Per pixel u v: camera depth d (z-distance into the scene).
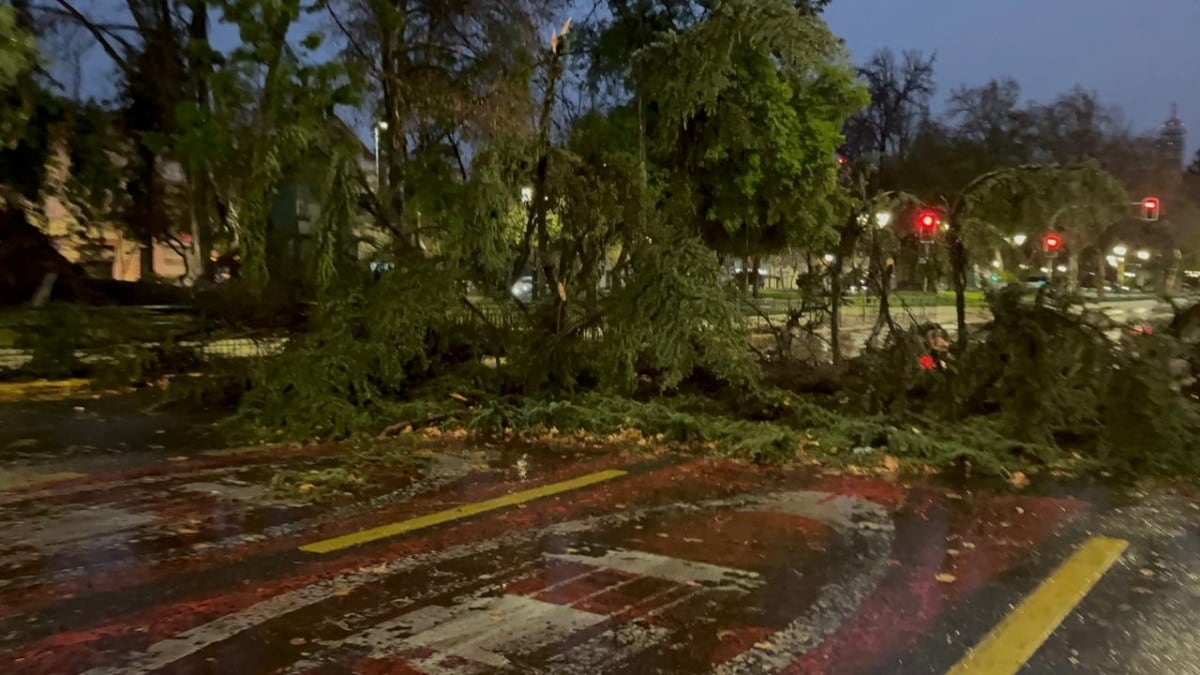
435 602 4.46
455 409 9.52
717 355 8.99
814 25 10.38
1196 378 9.15
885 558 5.16
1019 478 7.20
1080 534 5.65
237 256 12.55
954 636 4.04
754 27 10.43
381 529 5.71
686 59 11.05
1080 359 8.27
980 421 8.85
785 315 12.55
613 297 9.42
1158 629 4.12
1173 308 10.10
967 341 9.50
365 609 4.37
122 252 29.28
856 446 8.20
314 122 11.05
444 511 6.14
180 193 24.53
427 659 3.81
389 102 17.31
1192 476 7.29
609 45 21.17
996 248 11.24
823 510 6.21
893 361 9.99
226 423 9.10
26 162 20.97
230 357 12.23
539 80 18.30
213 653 3.86
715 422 8.78
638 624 4.19
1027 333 8.55
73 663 3.75
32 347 12.96
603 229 10.15
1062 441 8.62
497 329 10.29
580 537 5.55
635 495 6.61
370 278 9.85
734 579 4.80
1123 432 7.73
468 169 11.80
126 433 8.98
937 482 7.07
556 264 10.40
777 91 21.06
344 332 9.29
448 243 9.86
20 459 7.76
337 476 6.96
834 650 3.90
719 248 25.02
